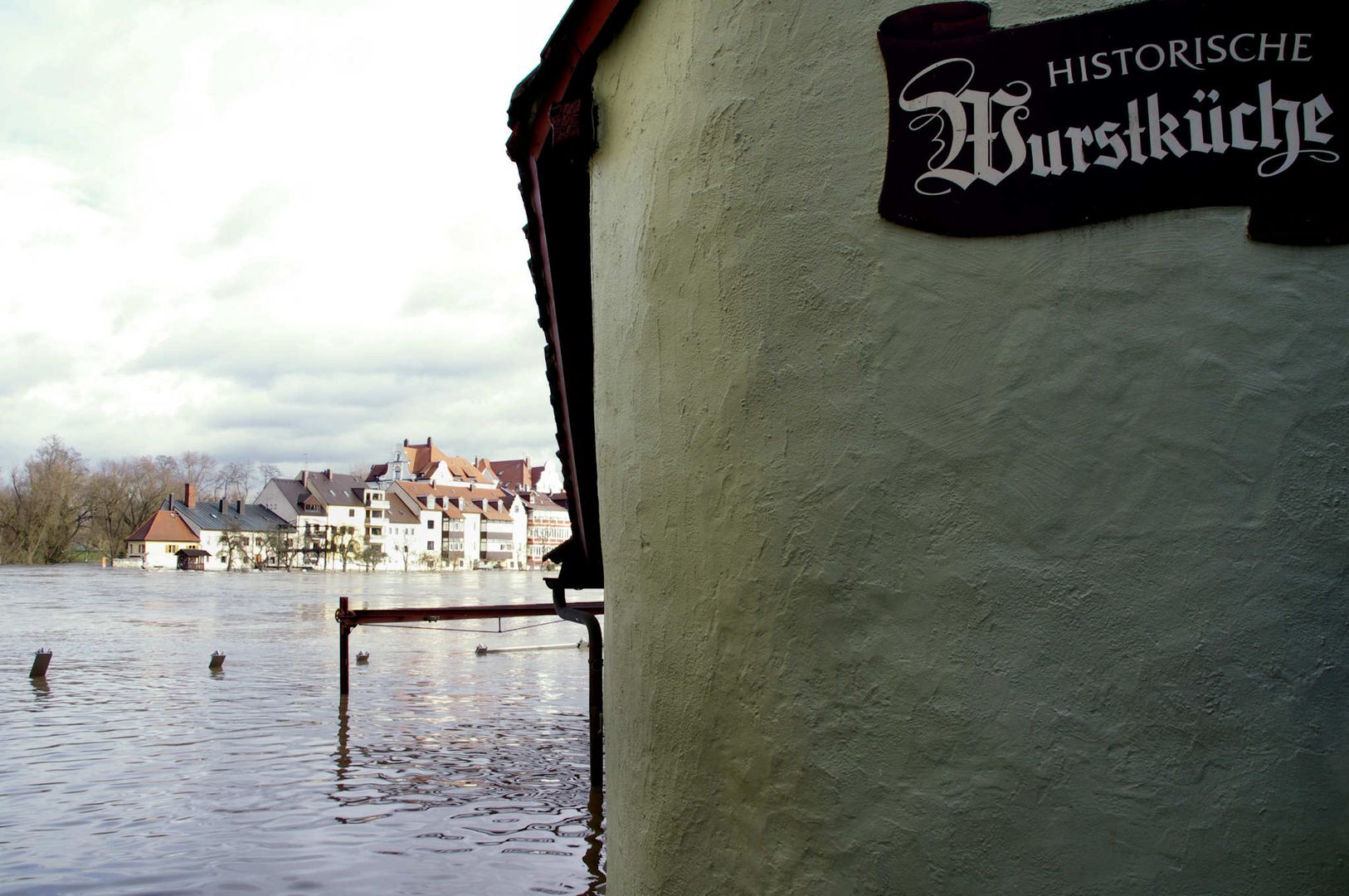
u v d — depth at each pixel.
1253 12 2.57
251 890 7.22
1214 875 2.38
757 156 3.02
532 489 187.25
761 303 2.98
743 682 2.97
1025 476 2.62
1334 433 2.45
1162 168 2.59
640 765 3.33
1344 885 2.32
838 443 2.83
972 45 2.77
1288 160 2.53
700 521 3.12
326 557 138.38
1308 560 2.43
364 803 9.88
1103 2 2.66
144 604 51.53
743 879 2.93
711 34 3.17
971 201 2.73
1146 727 2.47
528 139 4.26
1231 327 2.52
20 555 126.25
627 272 3.50
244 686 18.98
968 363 2.70
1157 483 2.52
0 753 12.35
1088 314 2.62
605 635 3.73
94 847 8.34
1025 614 2.58
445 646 27.22
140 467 144.12
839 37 2.93
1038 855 2.51
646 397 3.36
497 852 8.20
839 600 2.79
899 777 2.67
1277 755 2.38
